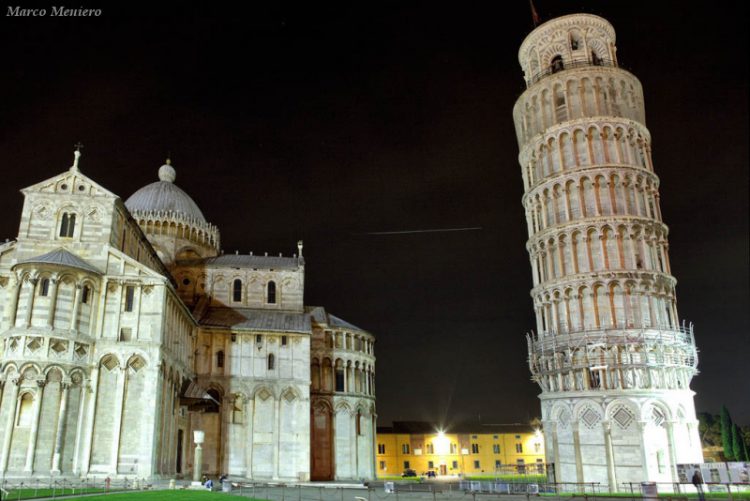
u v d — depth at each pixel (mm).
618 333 57844
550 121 68500
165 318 53781
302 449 68812
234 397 69312
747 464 48500
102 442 48250
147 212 82375
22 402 46406
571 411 58156
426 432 131000
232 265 83062
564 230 63250
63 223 53250
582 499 43188
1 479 43812
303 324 75875
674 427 55688
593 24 71938
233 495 41000
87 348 49750
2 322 49094
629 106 67875
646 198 63906
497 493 48969
